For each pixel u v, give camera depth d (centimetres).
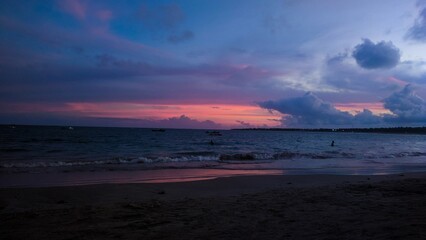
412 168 2153
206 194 1062
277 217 631
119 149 3884
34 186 1280
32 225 628
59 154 3061
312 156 3086
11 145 4219
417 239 412
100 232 564
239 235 507
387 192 941
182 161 2467
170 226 591
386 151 4275
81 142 5131
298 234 491
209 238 500
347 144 6525
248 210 718
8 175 1584
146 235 536
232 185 1283
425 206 683
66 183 1368
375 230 475
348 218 585
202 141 6431
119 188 1160
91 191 1096
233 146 4912
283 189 1077
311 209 702
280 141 7362
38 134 7988
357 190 995
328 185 1157
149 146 4544
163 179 1508
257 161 2547
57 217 692
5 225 630
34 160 2381
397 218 560
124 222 638
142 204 820
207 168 2009
